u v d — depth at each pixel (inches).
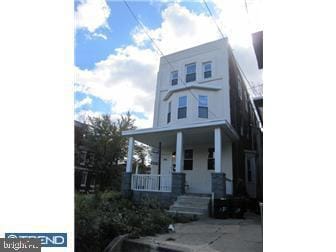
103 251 131.2
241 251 130.6
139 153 842.8
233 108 447.2
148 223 175.6
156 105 495.2
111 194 329.7
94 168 781.3
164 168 455.2
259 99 292.4
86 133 802.8
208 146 421.7
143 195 332.8
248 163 516.4
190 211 278.1
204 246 139.9
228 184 369.4
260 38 211.8
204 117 426.3
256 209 367.2
